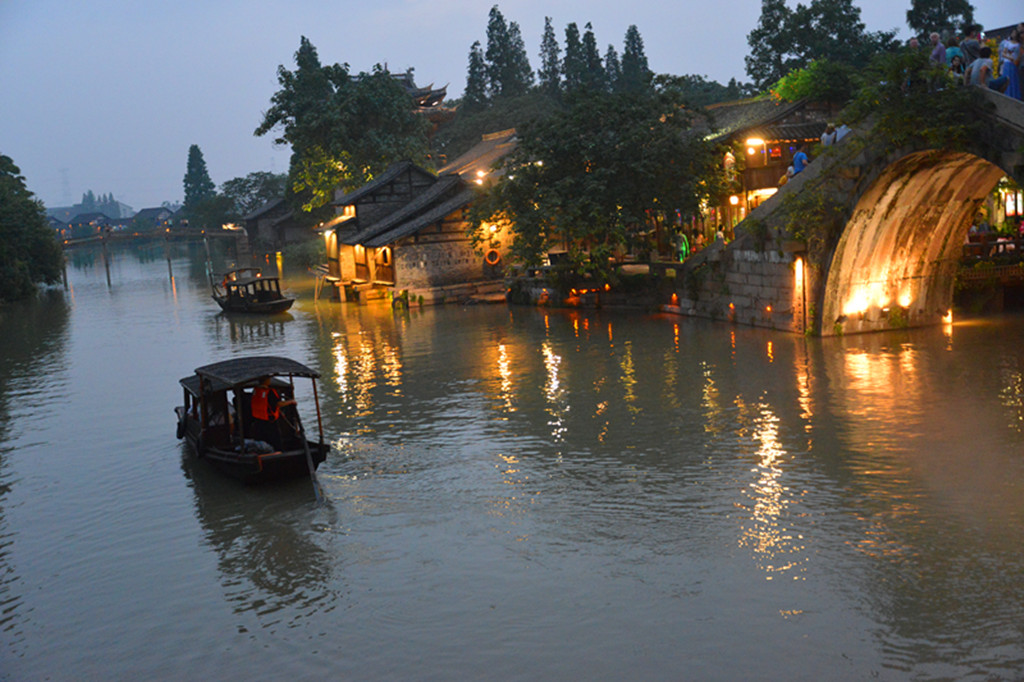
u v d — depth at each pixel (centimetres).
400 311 4425
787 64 6016
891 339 2644
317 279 6488
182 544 1353
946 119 2123
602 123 3862
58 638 1082
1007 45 2059
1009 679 875
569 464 1627
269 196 13812
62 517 1517
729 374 2302
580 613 1053
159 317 4703
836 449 1627
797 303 2806
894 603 1034
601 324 3409
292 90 7725
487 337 3269
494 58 12050
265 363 1712
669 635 991
